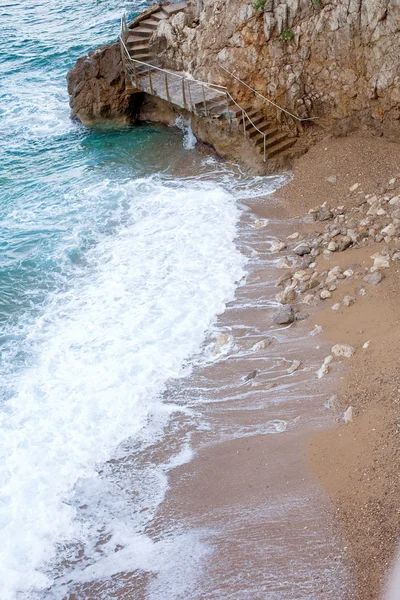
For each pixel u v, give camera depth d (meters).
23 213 23.53
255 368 15.68
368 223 19.50
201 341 16.98
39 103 32.03
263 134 23.70
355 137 23.86
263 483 12.66
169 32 26.89
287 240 20.17
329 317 16.45
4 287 19.77
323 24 22.84
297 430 13.59
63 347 17.28
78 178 25.45
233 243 20.52
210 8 25.56
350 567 10.48
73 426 15.04
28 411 15.50
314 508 11.73
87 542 12.71
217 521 12.25
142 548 12.33
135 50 27.61
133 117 28.97
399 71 22.03
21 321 18.42
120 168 25.80
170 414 15.11
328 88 23.61
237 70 24.89
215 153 25.38
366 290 16.86
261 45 24.12
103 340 17.33
